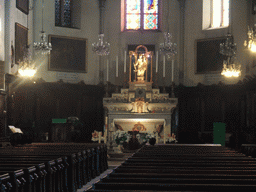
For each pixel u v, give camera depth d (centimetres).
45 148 1175
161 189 441
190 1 2494
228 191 438
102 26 2516
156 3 2598
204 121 2341
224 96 2280
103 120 2395
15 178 615
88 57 2483
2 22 1892
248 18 2220
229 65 2000
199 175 518
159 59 2525
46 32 2359
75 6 2522
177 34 2503
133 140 1762
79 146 1330
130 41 2547
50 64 2352
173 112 2309
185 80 2461
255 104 1994
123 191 413
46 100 2242
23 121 2030
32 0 2327
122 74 2520
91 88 2397
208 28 2447
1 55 1873
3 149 1106
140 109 2198
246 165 677
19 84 2025
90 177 1218
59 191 880
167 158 816
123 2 2594
